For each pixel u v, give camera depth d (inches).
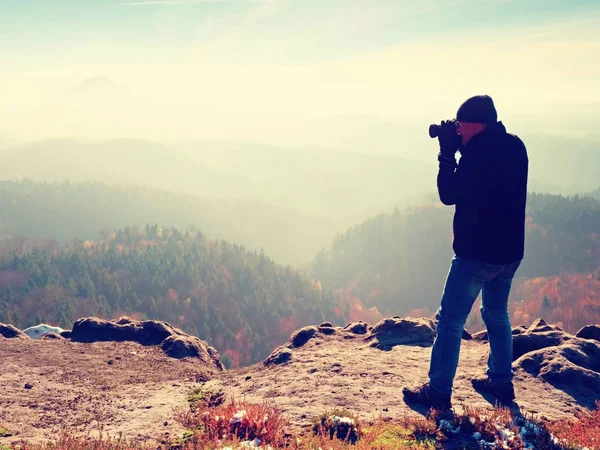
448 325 186.7
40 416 223.6
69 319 6614.2
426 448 160.6
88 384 273.9
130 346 354.9
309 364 255.3
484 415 176.7
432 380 191.0
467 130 174.4
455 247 184.5
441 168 180.7
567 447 158.9
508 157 169.9
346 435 172.6
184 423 202.5
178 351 341.7
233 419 183.3
